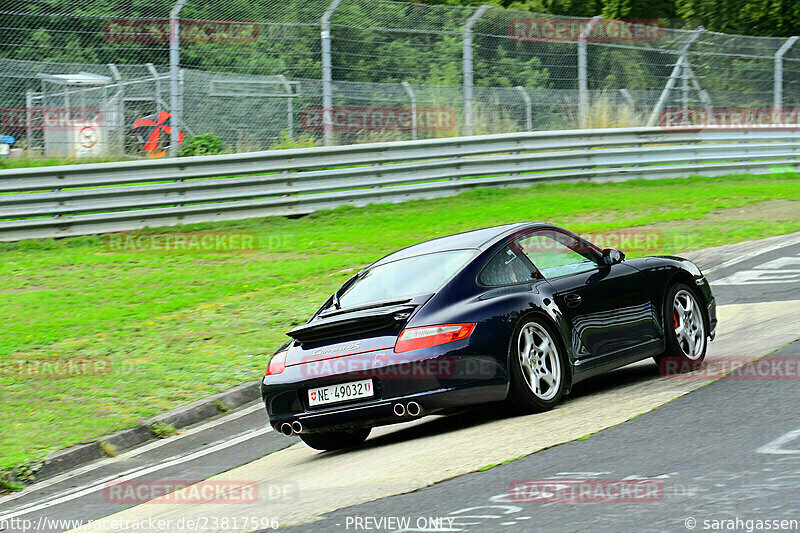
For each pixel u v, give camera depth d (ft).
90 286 128.16
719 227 157.79
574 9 326.24
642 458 47.37
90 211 153.07
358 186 177.68
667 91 222.48
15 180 147.43
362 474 53.83
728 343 82.17
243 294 122.52
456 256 65.10
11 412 82.53
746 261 129.29
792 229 153.69
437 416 72.18
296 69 180.55
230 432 77.51
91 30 165.07
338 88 182.70
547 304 63.87
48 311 115.75
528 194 192.03
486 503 42.83
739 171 228.22
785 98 241.76
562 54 208.03
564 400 66.90
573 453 50.08
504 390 59.88
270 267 136.36
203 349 99.40
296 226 165.89
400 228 160.86
